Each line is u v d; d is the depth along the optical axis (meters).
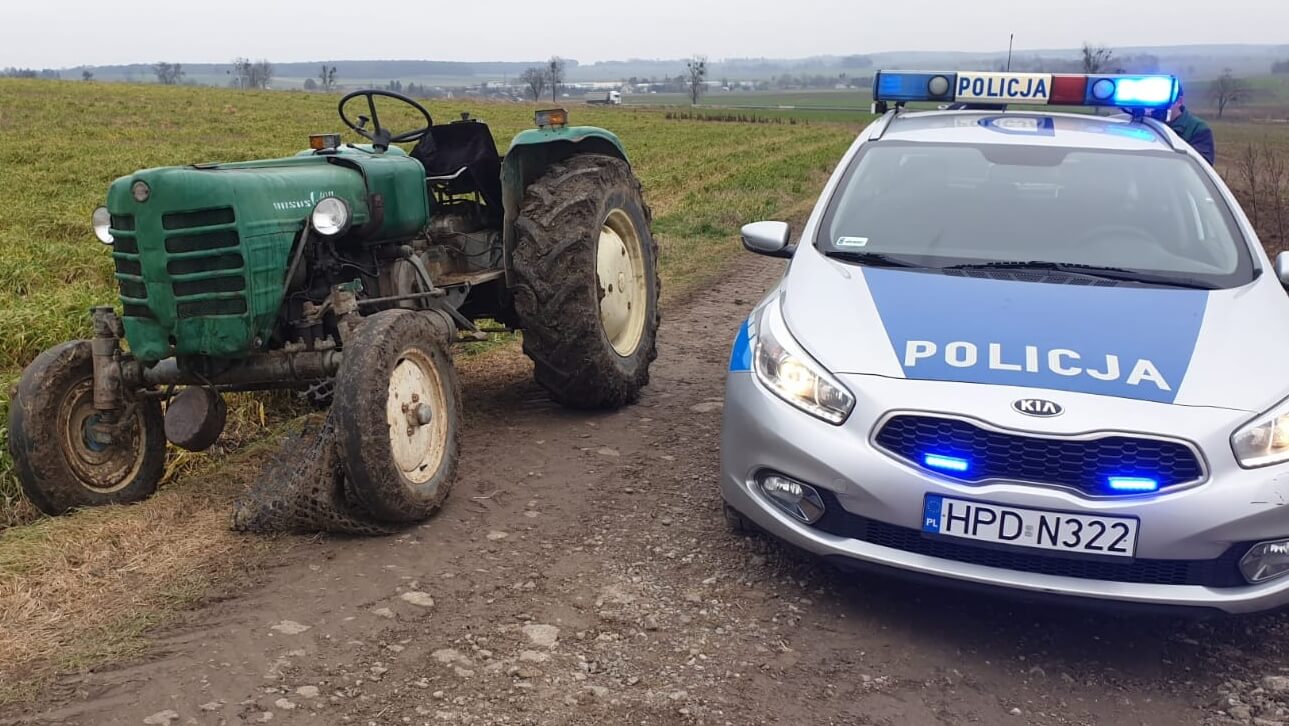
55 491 3.81
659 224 13.62
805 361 3.26
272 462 3.81
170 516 3.88
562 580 3.43
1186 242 3.85
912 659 3.00
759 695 2.77
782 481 3.26
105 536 3.64
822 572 3.53
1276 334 3.25
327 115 41.91
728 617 3.21
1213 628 3.21
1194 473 2.83
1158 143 4.41
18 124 31.75
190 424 3.80
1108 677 2.93
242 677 2.77
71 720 2.54
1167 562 2.86
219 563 3.50
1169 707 2.78
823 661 2.97
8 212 13.21
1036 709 2.76
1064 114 4.92
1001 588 2.95
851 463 3.04
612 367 5.26
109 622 3.06
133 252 3.58
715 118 65.75
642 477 4.46
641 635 3.08
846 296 3.54
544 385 5.26
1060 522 2.85
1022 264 3.77
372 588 3.33
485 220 5.71
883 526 3.07
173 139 29.19
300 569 3.47
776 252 4.32
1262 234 12.81
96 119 34.97
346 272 4.32
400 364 3.80
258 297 3.65
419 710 2.64
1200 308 3.38
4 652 2.86
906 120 4.89
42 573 3.36
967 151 4.40
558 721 2.61
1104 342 3.17
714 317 8.18
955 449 2.95
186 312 3.60
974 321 3.31
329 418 3.61
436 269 5.08
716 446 4.91
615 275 5.46
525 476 4.46
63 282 9.27
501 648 2.97
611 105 95.44
